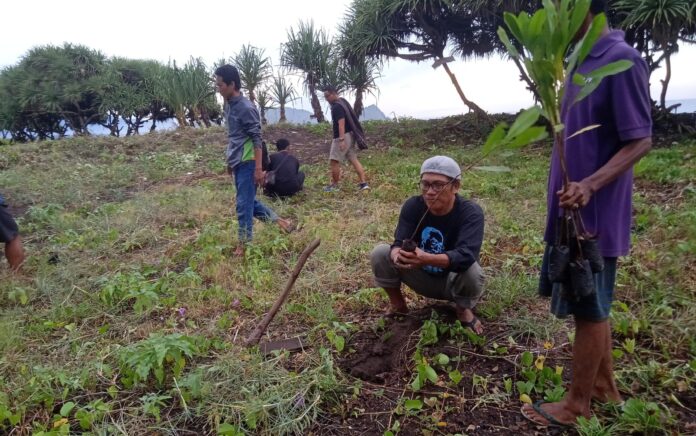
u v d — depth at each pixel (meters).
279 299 3.35
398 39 13.30
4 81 21.34
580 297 2.06
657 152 8.02
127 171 8.99
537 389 2.68
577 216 2.05
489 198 6.50
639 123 1.96
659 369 2.72
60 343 3.42
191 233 5.75
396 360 3.07
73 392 2.88
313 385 2.77
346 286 4.17
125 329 3.60
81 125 21.84
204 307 3.87
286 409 2.59
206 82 15.43
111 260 4.93
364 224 5.58
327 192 7.37
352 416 2.63
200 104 16.02
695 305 3.32
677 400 2.53
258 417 2.56
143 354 2.86
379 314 3.67
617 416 2.40
